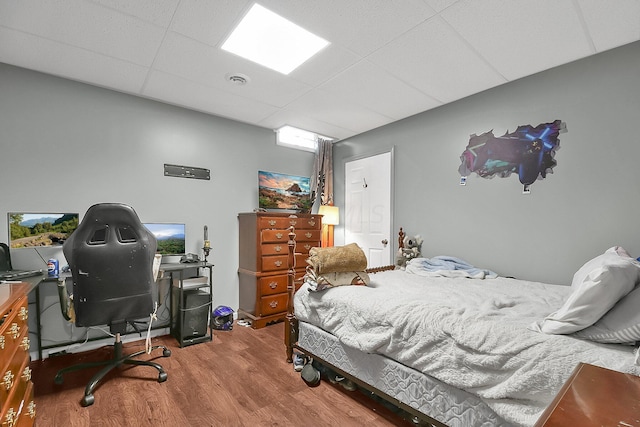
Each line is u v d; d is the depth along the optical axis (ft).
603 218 7.14
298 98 9.75
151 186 9.80
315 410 5.81
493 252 9.05
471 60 7.51
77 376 7.11
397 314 5.20
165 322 10.00
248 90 9.18
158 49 7.03
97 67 7.81
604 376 2.41
